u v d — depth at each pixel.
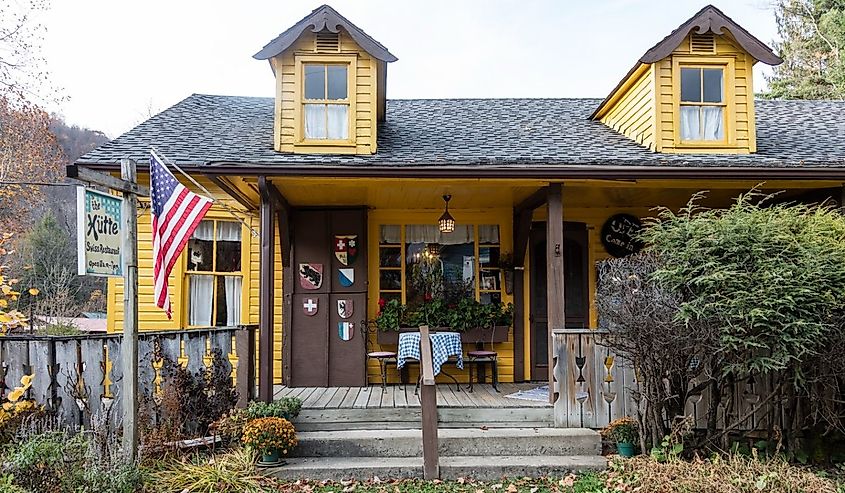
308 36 7.16
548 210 6.48
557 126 8.66
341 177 6.15
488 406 6.12
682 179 6.37
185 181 7.20
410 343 6.93
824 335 4.96
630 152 7.20
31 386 5.10
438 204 8.31
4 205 18.19
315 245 8.20
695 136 7.43
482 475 5.20
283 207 7.55
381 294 8.50
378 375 8.23
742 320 4.82
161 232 4.62
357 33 7.05
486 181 6.43
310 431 5.92
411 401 6.46
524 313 8.49
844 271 4.89
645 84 7.56
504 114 9.33
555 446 5.64
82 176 4.07
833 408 5.51
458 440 5.62
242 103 9.49
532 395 6.92
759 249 4.96
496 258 8.62
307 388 7.73
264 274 6.08
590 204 8.54
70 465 3.96
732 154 7.23
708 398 5.78
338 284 8.16
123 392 4.56
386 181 6.43
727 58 7.43
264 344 5.98
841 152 7.28
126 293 4.59
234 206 8.15
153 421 5.27
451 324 7.99
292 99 7.06
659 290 5.12
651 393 5.32
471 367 7.51
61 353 5.18
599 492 4.68
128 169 4.58
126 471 4.14
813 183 6.81
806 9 22.55
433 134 7.95
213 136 7.58
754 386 5.77
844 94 18.91
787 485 4.36
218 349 5.86
